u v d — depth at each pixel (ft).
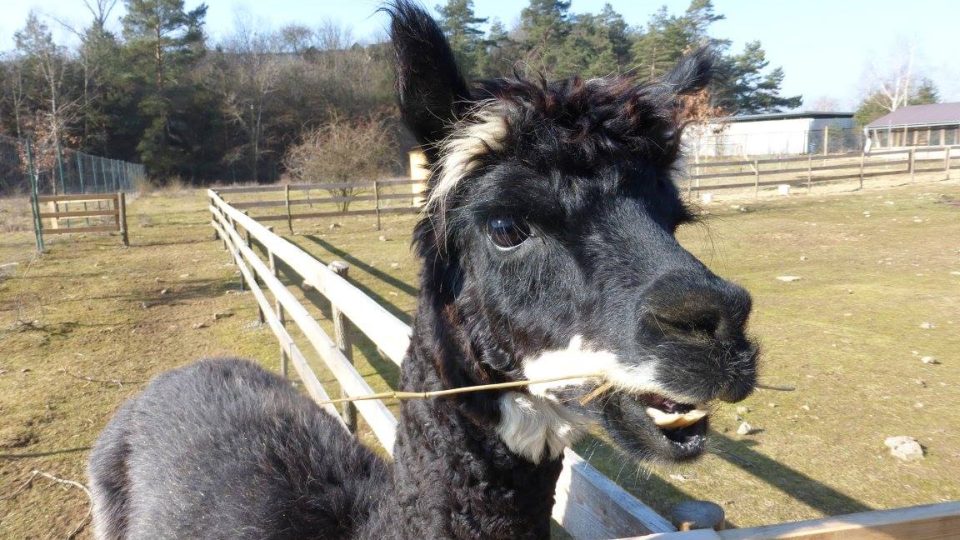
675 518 7.83
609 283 6.05
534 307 6.50
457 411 6.93
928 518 6.07
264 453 9.71
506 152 6.70
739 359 5.42
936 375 22.88
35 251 59.57
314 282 19.24
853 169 110.11
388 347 11.62
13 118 174.70
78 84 186.91
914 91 237.45
